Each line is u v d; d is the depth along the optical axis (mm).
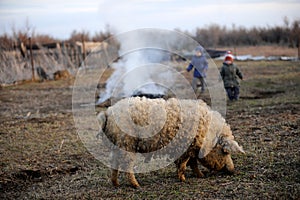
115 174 6367
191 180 6492
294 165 6594
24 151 8750
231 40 41562
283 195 5402
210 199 5543
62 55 26172
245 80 18750
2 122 12047
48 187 6688
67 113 13188
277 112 11148
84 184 6637
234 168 6711
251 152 7551
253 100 13750
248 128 9516
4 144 9359
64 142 9383
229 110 12094
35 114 13266
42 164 7820
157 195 5883
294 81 17391
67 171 7480
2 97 17578
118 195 6031
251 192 5629
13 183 6969
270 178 6152
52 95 17766
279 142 8078
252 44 41438
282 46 38375
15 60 23484
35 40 32312
